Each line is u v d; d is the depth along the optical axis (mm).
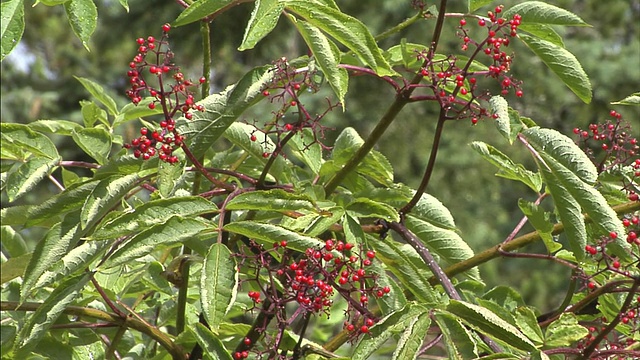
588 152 2123
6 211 2199
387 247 2010
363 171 2211
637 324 1978
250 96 1990
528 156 6754
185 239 1895
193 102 1971
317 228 1992
